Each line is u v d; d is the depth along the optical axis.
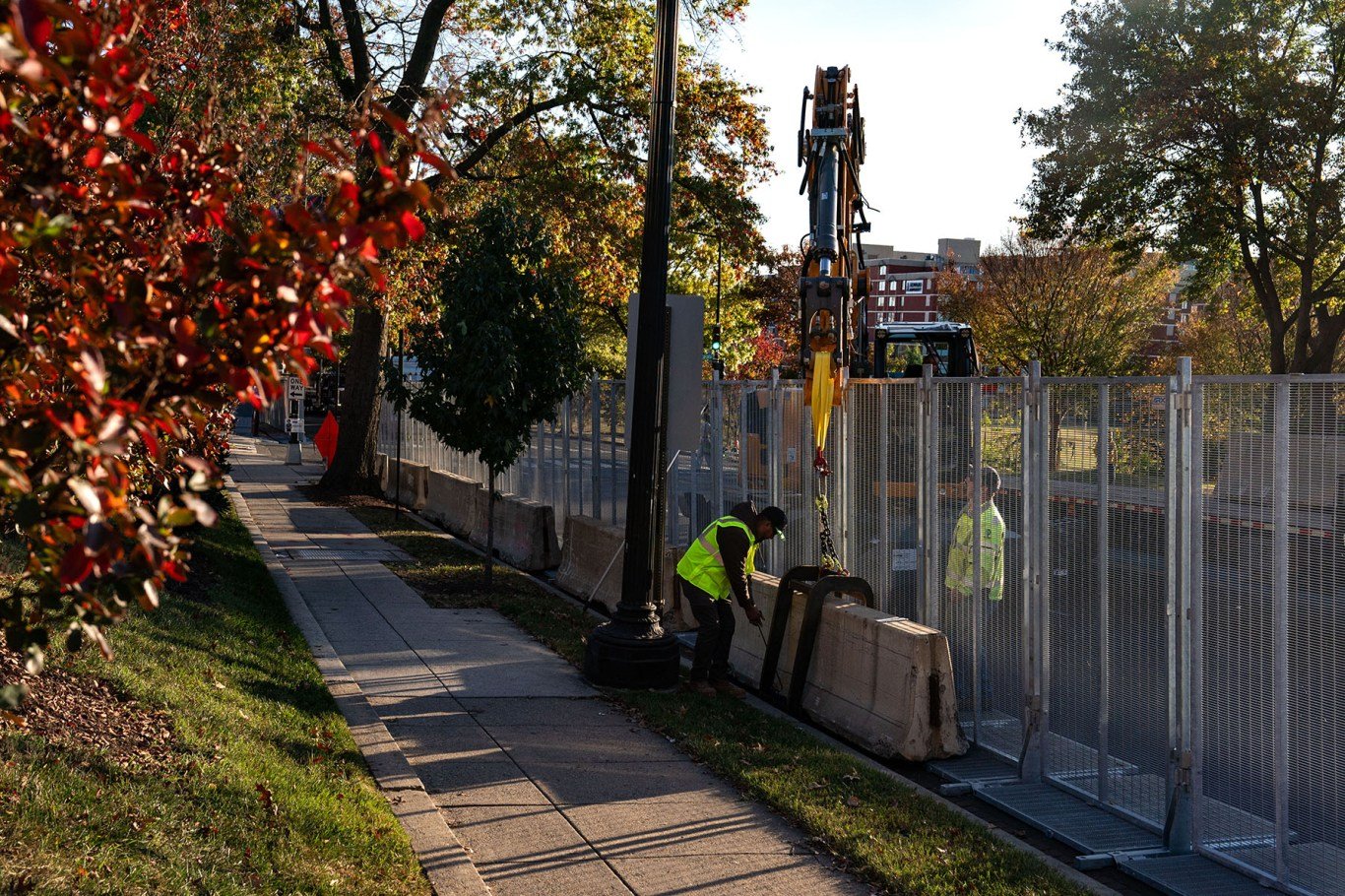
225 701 7.45
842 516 10.91
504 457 14.51
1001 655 8.51
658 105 9.91
